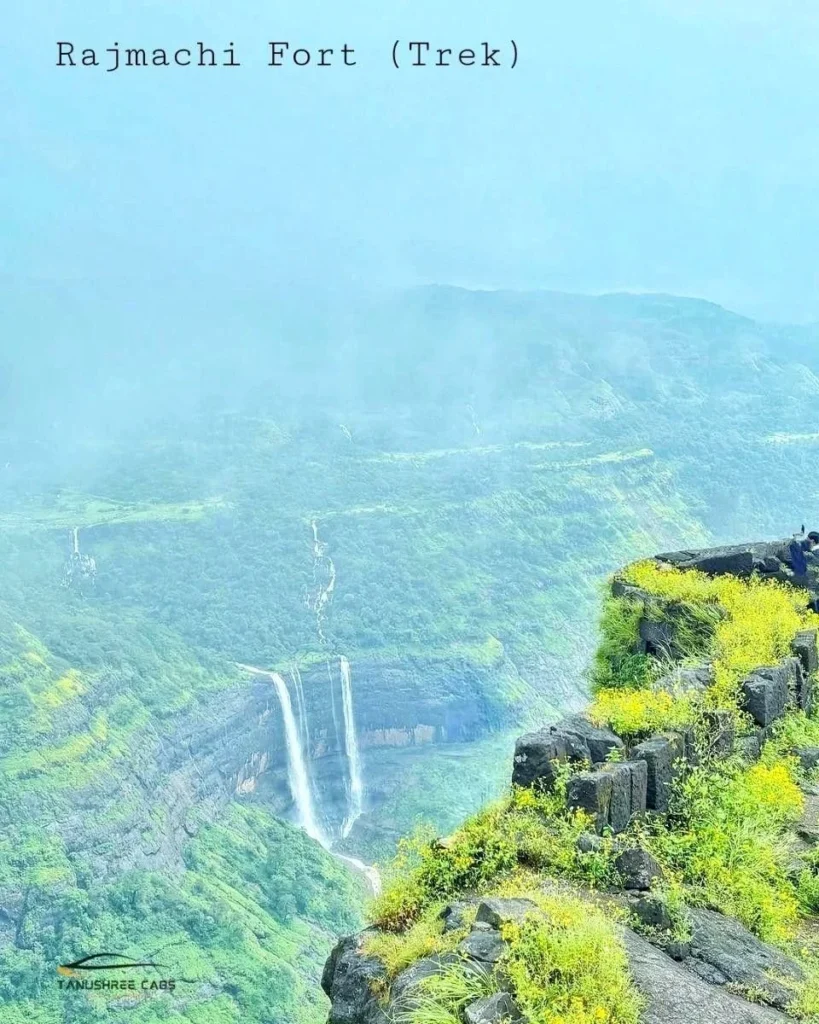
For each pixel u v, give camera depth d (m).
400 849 7.46
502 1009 5.36
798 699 13.50
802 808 10.44
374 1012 6.03
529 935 5.84
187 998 93.25
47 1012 90.56
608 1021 5.50
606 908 6.98
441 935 6.27
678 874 8.03
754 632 14.23
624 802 8.53
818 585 18.81
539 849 7.71
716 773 9.91
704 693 11.59
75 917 100.25
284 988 97.81
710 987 6.23
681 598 15.98
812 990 6.37
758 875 8.38
